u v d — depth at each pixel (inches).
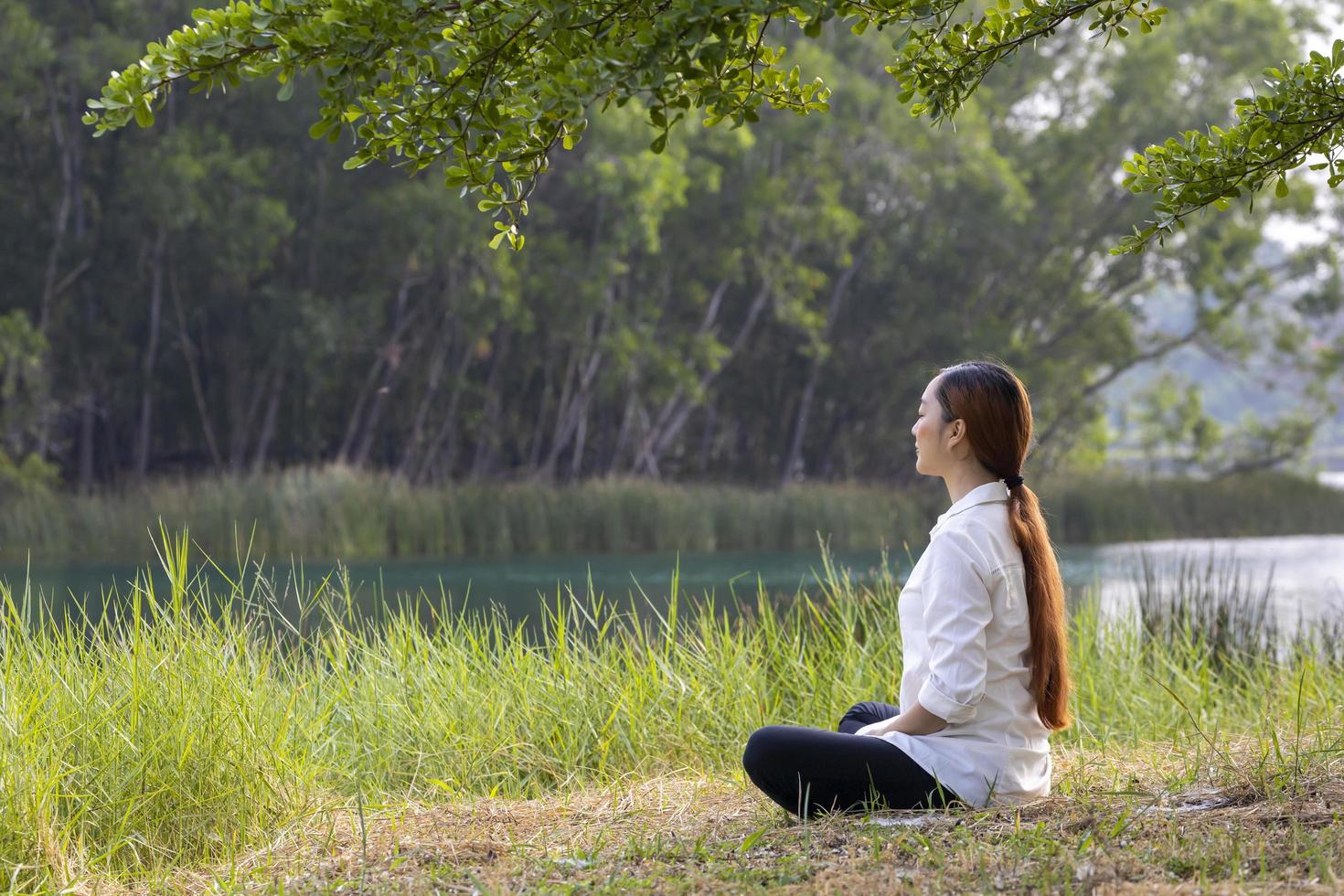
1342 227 1095.0
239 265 783.7
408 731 189.2
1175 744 174.1
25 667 159.2
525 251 842.2
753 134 933.8
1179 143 143.0
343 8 104.8
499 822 137.7
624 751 188.9
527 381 978.1
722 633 227.3
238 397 878.4
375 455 968.9
